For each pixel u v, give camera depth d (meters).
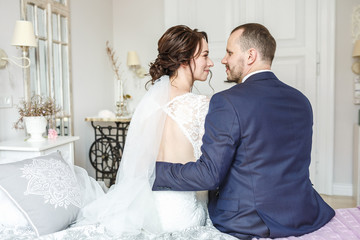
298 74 3.72
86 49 3.89
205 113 1.33
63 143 2.47
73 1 3.60
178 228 1.33
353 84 3.74
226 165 1.12
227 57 1.38
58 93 3.31
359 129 3.47
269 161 1.16
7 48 2.55
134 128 1.33
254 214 1.17
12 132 2.60
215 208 1.33
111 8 4.56
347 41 3.71
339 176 3.85
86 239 1.27
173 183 1.21
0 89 2.47
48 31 3.06
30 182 1.53
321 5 3.62
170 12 3.85
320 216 1.29
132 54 4.27
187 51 1.37
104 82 4.35
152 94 1.35
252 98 1.16
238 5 3.74
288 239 1.15
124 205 1.31
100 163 3.93
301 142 1.23
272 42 1.31
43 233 1.42
